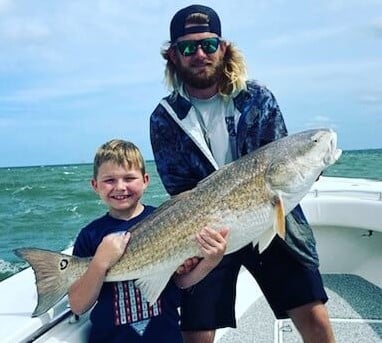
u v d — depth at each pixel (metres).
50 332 1.01
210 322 1.23
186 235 1.00
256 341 1.56
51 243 6.48
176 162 1.19
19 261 5.30
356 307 1.78
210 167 1.17
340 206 1.99
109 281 0.99
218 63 1.14
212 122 1.18
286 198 1.02
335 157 1.06
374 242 2.02
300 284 1.20
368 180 2.52
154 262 1.00
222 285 1.23
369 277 2.03
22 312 1.02
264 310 1.78
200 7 1.13
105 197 1.07
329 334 1.22
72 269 0.98
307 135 1.05
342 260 2.09
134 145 1.09
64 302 1.07
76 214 8.67
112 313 1.00
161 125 1.19
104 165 1.06
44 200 10.71
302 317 1.22
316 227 2.09
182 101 1.18
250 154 1.02
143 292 0.99
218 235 0.96
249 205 0.99
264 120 1.16
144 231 1.00
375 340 1.54
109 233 1.05
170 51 1.18
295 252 1.17
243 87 1.16
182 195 1.02
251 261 1.23
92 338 1.00
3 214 8.79
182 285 1.04
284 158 1.01
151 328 1.00
